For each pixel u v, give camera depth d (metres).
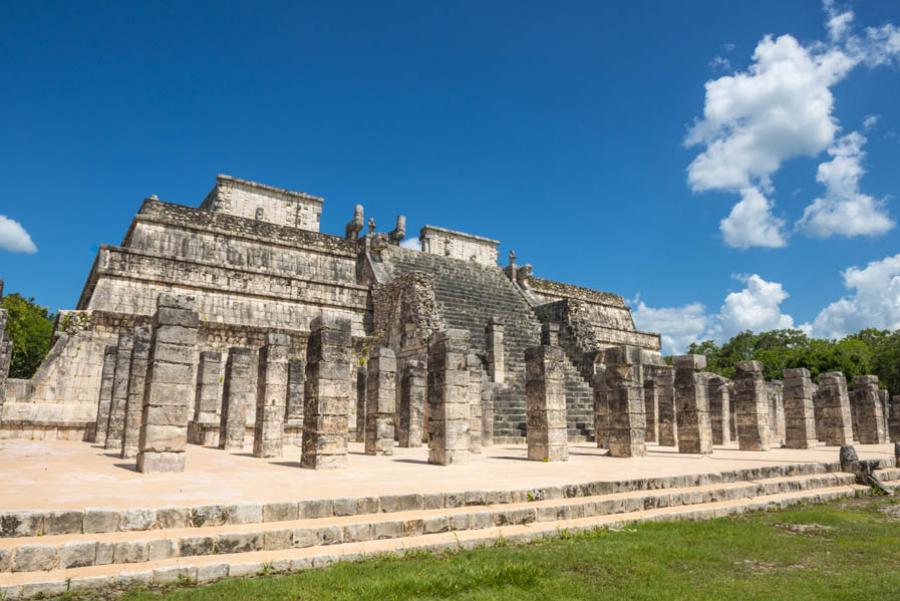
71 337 22.02
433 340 14.83
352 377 26.72
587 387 26.61
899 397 27.39
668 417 22.64
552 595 5.62
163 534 6.44
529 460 15.25
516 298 34.50
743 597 5.78
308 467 12.51
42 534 6.15
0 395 15.49
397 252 34.19
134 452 13.70
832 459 15.78
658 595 5.72
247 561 6.20
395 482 9.82
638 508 9.82
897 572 6.86
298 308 28.39
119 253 24.67
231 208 36.53
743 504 10.72
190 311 11.60
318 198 39.53
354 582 5.69
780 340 65.19
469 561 6.62
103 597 5.30
